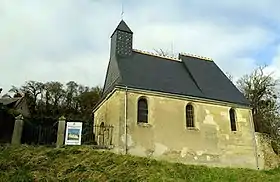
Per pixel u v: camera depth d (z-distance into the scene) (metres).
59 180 11.88
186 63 23.30
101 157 14.45
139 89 18.31
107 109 19.69
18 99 34.59
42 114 40.22
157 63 22.03
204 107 20.19
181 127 18.80
